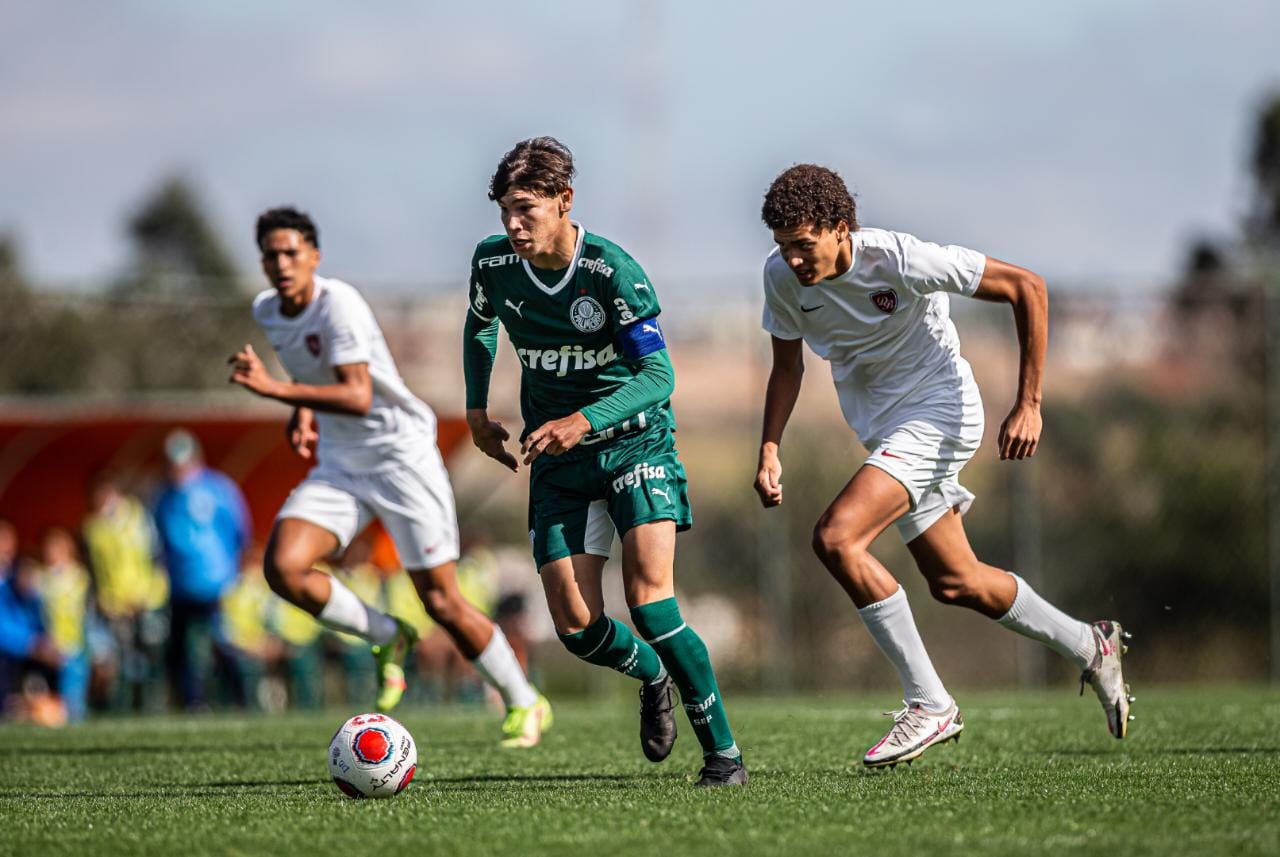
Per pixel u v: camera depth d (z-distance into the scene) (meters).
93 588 45.38
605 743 23.42
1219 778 15.67
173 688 42.62
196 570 41.91
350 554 46.62
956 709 17.70
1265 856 11.03
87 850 12.27
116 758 22.09
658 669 17.38
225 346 56.47
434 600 22.62
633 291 16.30
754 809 13.79
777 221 16.25
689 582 47.25
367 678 47.66
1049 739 21.89
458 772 18.81
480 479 51.59
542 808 14.23
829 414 47.34
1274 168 83.81
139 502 50.62
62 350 55.06
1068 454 49.25
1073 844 11.62
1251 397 48.75
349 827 13.23
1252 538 49.25
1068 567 49.50
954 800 14.18
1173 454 49.34
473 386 18.30
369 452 22.42
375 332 22.52
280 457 52.47
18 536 52.19
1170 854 11.14
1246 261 81.25
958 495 18.05
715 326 45.75
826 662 46.56
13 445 49.50
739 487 47.25
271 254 21.72
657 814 13.59
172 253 117.75
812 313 17.69
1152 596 49.50
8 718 41.06
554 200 16.19
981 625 47.28
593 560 17.20
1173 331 48.53
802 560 46.84
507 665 22.97
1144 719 25.61
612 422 15.73
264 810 14.66
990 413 47.12
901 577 47.62
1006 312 46.75
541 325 16.84
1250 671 49.34
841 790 15.29
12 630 41.09
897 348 17.75
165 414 47.66
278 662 47.94
